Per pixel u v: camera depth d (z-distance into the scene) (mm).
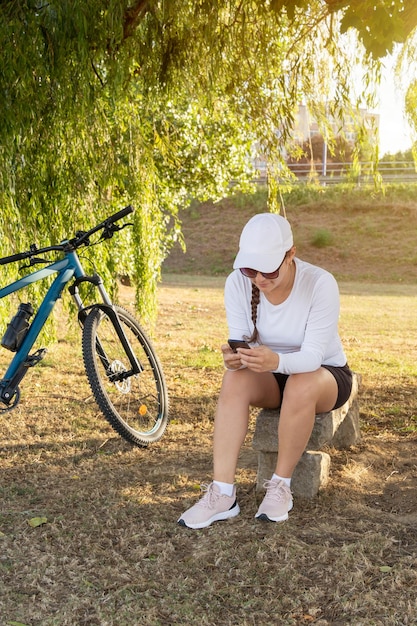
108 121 6375
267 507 3303
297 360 3252
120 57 5594
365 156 6789
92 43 5508
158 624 2488
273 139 6945
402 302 16656
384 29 4195
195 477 3934
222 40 5984
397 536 3170
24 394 5977
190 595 2691
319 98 6715
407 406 5691
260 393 3445
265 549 3031
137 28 5914
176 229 12031
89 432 4816
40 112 5590
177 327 11383
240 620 2520
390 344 9898
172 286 20062
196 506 3318
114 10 5289
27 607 2602
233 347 3381
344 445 4383
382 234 27781
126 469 4062
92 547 3074
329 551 2996
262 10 5742
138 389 4738
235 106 7066
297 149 7207
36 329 4203
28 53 5285
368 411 5453
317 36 6496
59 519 3342
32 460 4223
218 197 13523
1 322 5875
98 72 5867
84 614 2564
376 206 29172
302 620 2531
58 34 5359
